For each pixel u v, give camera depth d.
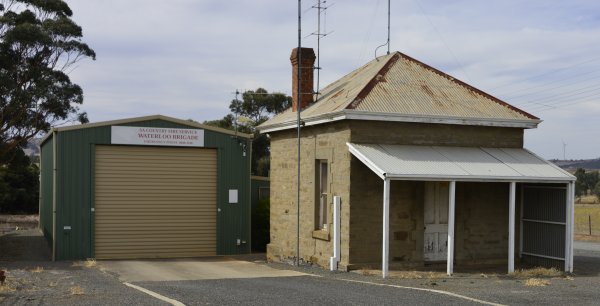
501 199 16.03
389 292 11.05
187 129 20.91
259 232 22.97
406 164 13.73
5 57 33.59
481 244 15.76
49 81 34.69
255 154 50.84
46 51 35.12
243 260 19.81
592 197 73.31
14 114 34.50
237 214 21.64
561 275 14.25
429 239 15.23
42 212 29.17
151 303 9.71
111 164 20.03
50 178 22.80
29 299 10.08
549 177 14.43
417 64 17.48
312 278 13.72
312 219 16.28
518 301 10.05
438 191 15.38
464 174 13.70
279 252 18.44
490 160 14.96
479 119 15.27
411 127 15.16
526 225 16.17
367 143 14.69
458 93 16.42
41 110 35.88
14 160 39.84
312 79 18.06
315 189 16.27
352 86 16.91
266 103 51.22
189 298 10.31
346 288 11.69
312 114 15.98
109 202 20.00
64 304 9.59
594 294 11.05
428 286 12.02
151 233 20.48
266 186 24.33
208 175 21.33
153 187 20.55
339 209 14.86
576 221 40.44
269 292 11.12
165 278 14.45
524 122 15.74
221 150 21.42
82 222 19.55
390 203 14.77
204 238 21.19
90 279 13.77
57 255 19.25
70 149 19.47
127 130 20.12
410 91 15.88
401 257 14.81
